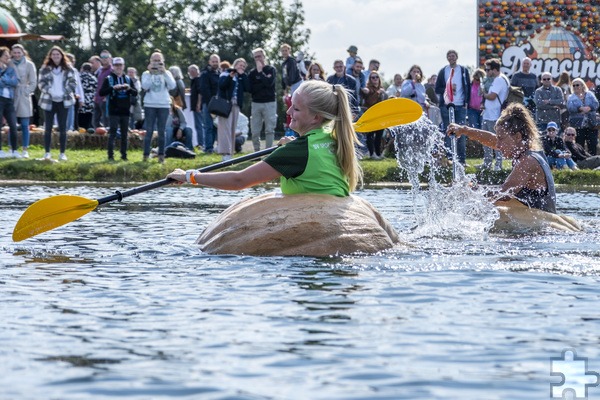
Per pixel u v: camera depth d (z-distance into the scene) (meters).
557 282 7.27
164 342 5.44
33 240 9.91
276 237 8.64
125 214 13.13
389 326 5.82
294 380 4.73
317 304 6.44
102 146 26.70
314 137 9.01
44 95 21.20
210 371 4.88
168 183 9.37
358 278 7.41
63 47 60.09
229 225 8.95
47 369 4.91
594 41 30.56
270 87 21.95
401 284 7.15
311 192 9.01
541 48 30.64
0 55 21.17
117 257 8.65
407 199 16.02
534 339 5.52
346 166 9.09
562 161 22.02
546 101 21.80
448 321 5.96
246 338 5.54
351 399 4.45
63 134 21.58
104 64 26.44
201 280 7.36
